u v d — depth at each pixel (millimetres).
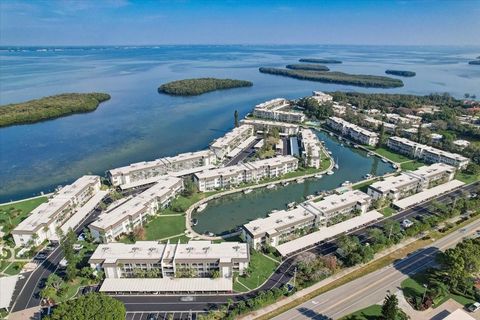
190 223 187000
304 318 122500
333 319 121750
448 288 134375
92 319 105562
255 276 143750
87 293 126000
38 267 151375
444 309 125875
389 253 158250
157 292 134625
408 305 127625
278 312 125125
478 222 182625
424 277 142375
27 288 138375
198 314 124625
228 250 147000
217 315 123000
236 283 139750
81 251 160500
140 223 183250
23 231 162625
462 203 188875
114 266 138250
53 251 163000
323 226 178500
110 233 166125
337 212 183500
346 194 197625
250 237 159625
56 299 131125
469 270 133250
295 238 168375
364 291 135125
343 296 132625
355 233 174750
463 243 143125
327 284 139250
